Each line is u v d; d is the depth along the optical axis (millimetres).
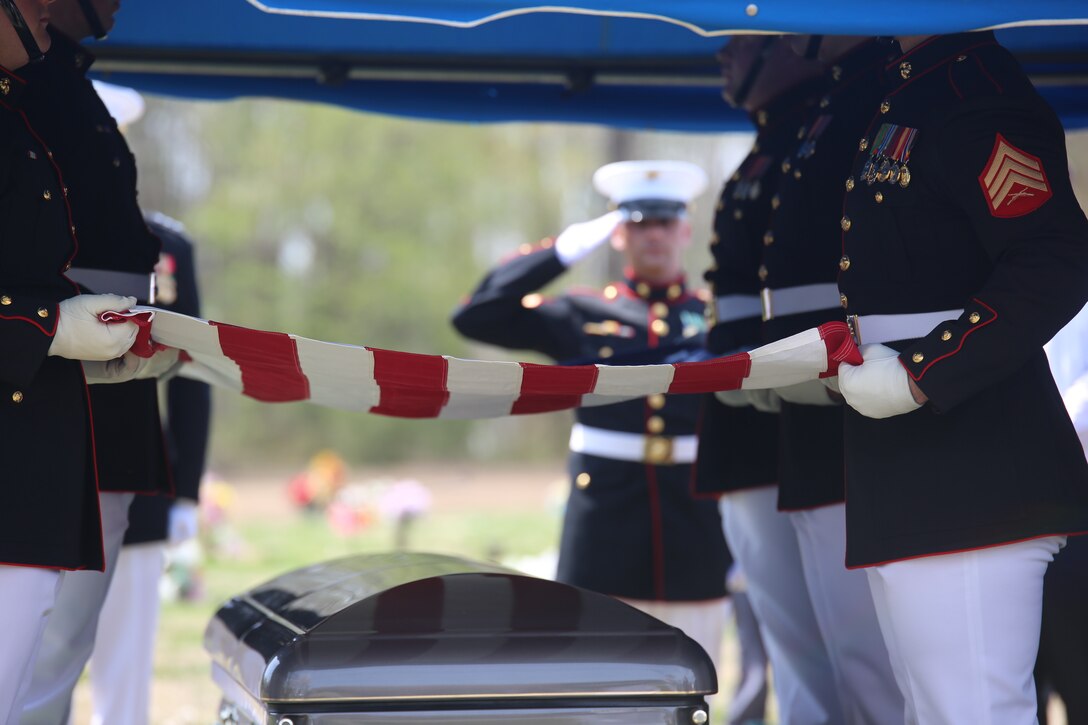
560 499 29438
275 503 33500
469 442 50750
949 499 4613
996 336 4367
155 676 11859
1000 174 4496
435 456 50125
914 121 4820
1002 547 4590
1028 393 4680
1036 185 4457
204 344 5012
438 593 4891
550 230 53719
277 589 5812
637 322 9438
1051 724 9461
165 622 14938
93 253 5605
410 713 4496
